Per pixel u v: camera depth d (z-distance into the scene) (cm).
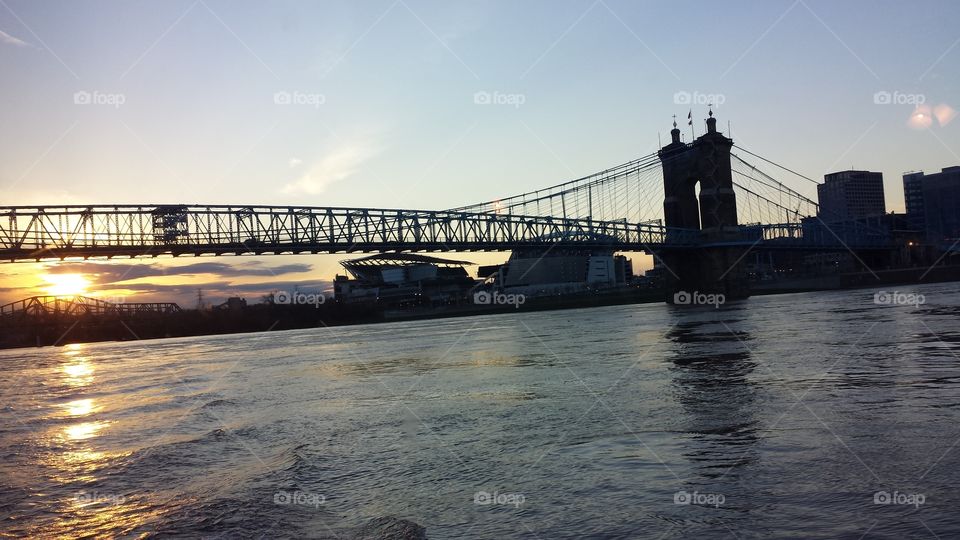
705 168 15212
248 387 3600
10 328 14275
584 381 2947
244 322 16812
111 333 15250
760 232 16225
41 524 1342
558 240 13525
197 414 2684
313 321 17575
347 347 7075
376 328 13550
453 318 17750
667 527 1080
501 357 4562
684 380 2747
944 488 1177
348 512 1273
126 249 9312
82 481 1669
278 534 1170
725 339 4753
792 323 6012
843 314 6931
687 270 15462
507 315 16350
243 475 1603
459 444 1797
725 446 1562
